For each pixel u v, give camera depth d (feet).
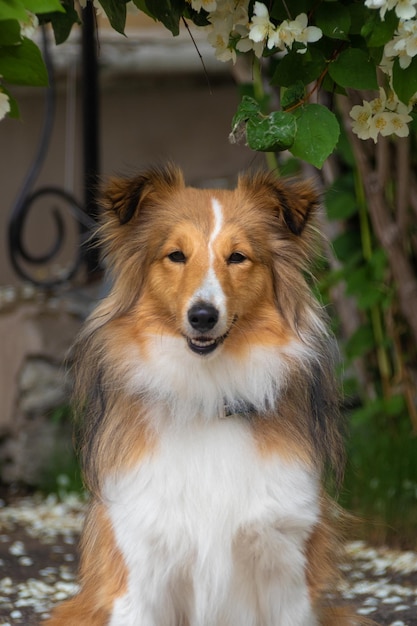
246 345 20.56
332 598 22.33
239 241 20.16
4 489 38.86
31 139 49.42
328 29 18.92
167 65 48.39
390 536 31.96
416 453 34.19
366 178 33.42
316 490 20.72
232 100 48.83
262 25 18.53
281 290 21.01
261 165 27.94
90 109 41.22
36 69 18.38
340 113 33.63
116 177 21.61
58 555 31.12
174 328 20.33
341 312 37.17
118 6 19.84
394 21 18.16
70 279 42.04
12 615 25.17
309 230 21.50
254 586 20.77
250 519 19.98
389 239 34.12
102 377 21.33
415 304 34.65
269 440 20.42
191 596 20.88
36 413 38.70
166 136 49.32
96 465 21.08
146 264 20.74
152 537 20.07
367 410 35.01
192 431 20.47
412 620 24.82
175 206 20.77
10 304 40.24
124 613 20.22
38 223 49.29
